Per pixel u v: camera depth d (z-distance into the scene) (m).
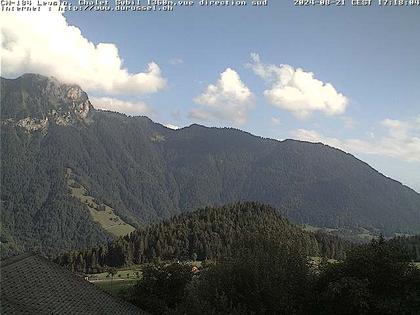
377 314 31.55
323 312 33.69
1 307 20.61
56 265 29.47
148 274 50.97
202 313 27.22
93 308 26.36
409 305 30.64
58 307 23.80
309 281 35.28
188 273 51.34
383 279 32.66
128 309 29.34
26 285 24.45
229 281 31.20
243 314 27.73
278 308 30.91
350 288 31.44
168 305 49.06
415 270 32.94
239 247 40.09
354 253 35.06
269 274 31.61
